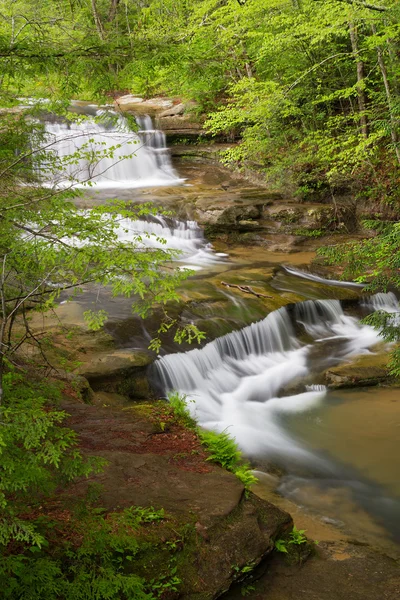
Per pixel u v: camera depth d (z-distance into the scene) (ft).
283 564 19.08
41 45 15.05
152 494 18.93
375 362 39.14
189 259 55.26
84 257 12.26
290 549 19.58
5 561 12.81
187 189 68.95
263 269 51.90
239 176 73.51
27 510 14.93
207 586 16.58
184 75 19.88
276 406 34.86
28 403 12.16
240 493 19.61
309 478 27.27
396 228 36.19
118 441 22.44
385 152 62.95
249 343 39.81
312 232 60.39
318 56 63.00
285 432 31.78
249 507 19.39
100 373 30.94
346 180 64.23
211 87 69.21
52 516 16.47
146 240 56.29
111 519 16.96
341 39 64.13
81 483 18.85
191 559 16.88
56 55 14.90
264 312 42.19
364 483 26.89
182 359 34.86
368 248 36.94
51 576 13.25
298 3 58.13
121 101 89.20
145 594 14.46
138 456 21.33
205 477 20.51
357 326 45.65
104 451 21.40
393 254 35.88
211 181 73.46
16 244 12.39
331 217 61.67
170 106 85.35
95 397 29.32
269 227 61.16
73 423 23.70
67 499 17.60
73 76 15.89
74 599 13.19
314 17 52.95
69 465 13.37
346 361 40.01
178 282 13.50
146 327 36.91
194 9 56.54
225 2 62.90
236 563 17.40
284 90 59.98
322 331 44.62
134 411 25.77
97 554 15.40
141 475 20.07
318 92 62.75
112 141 68.28
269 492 26.00
